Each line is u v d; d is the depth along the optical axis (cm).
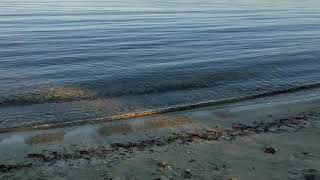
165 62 2067
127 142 1106
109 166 948
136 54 2245
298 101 1544
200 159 991
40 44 2480
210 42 2697
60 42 2559
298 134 1173
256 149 1057
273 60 2192
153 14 4328
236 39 2855
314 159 997
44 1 5769
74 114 1336
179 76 1808
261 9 5341
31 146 1073
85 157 999
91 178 893
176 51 2356
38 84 1631
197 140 1121
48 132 1183
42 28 3141
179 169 934
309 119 1320
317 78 1889
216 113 1387
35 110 1358
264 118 1335
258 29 3403
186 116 1351
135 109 1403
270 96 1622
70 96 1508
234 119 1324
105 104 1444
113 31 3072
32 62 2003
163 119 1315
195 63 2061
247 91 1662
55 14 4116
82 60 2070
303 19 4259
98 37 2783
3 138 1127
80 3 5547
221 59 2173
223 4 6028
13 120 1267
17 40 2591
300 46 2644
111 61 2061
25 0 5850
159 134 1176
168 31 3136
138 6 5250
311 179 891
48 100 1458
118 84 1669
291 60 2208
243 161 981
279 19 4209
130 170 929
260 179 889
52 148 1060
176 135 1165
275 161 982
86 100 1478
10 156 1006
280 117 1345
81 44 2506
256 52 2402
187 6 5462
